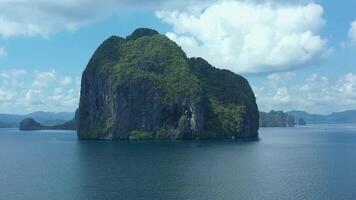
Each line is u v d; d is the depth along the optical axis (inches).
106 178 4490.7
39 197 3634.4
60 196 3659.0
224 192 3752.5
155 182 4222.4
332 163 5802.2
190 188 3914.9
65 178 4539.9
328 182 4229.8
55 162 6067.9
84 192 3789.4
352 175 4690.0
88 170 5128.0
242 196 3602.4
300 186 4018.2
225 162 5866.1
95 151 7800.2
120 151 7721.5
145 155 6889.8
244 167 5344.5
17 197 3649.1
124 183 4178.2
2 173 5004.9
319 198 3538.4
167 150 7859.3
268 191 3794.3
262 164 5659.5
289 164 5674.2
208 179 4394.7
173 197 3567.9
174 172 4896.7
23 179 4525.1
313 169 5187.0
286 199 3506.4
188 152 7426.2
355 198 3531.0
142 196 3607.3
